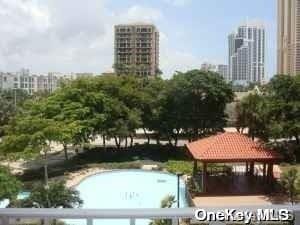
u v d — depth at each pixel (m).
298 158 47.59
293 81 45.41
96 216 4.08
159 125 61.16
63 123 50.31
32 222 4.51
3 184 27.11
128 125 59.19
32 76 167.88
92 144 70.69
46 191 26.56
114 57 120.75
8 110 76.94
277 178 38.75
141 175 45.84
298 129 43.94
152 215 4.11
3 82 162.50
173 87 58.75
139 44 118.62
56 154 61.00
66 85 59.44
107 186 41.81
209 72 59.72
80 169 49.94
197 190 34.75
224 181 38.19
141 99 60.38
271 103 44.75
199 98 58.66
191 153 38.72
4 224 4.08
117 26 119.38
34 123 46.50
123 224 10.22
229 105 68.44
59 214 4.08
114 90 59.62
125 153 59.53
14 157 45.59
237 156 36.19
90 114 55.50
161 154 58.81
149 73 109.56
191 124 59.69
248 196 33.88
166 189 39.84
